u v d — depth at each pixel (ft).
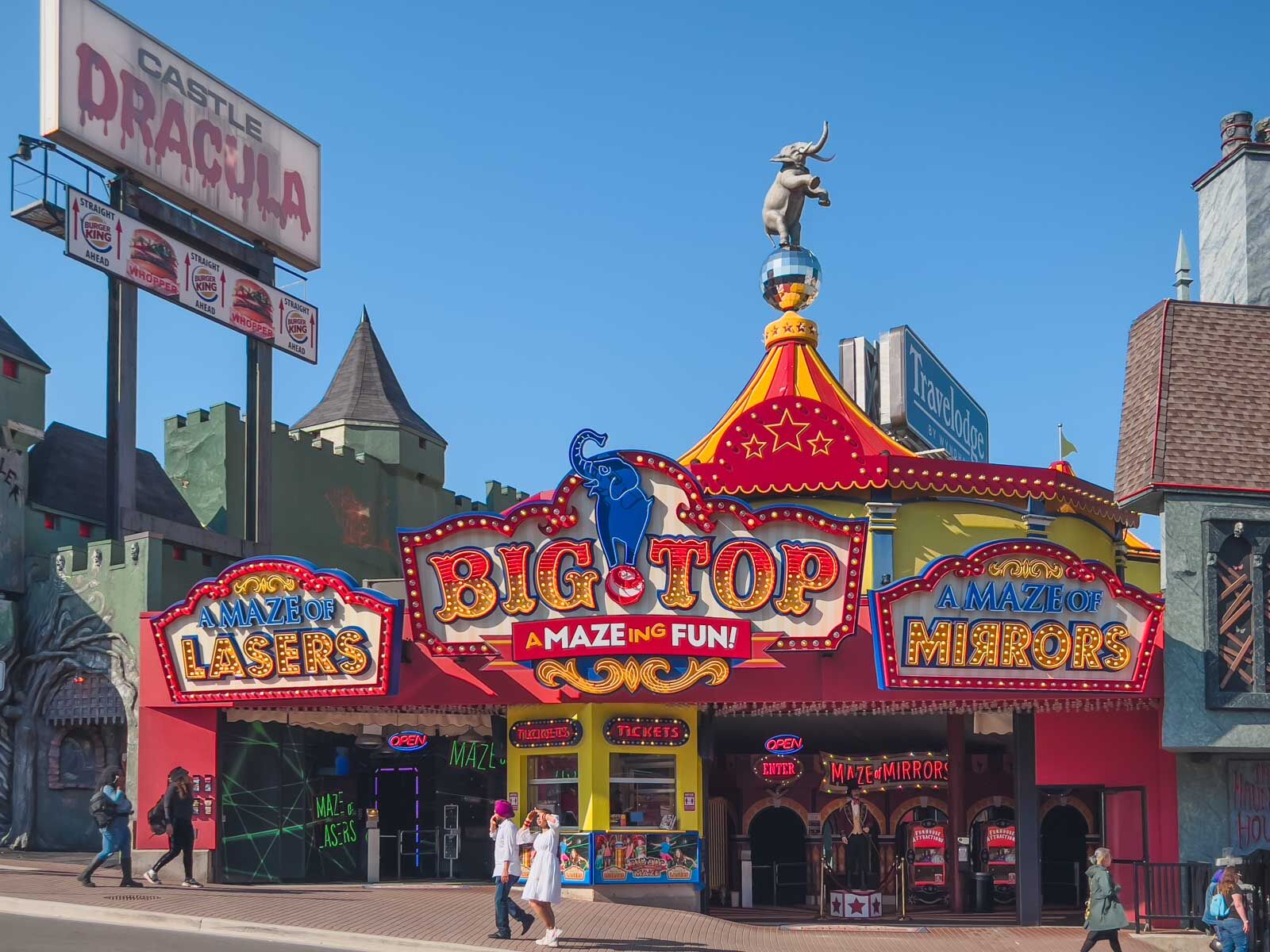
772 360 114.73
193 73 129.08
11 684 112.98
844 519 84.23
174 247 122.72
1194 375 93.71
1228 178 106.52
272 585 88.02
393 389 165.89
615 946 70.69
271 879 96.84
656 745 88.94
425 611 85.81
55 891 77.87
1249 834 89.97
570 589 83.97
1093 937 74.23
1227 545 89.71
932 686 83.71
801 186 119.65
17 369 120.06
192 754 93.56
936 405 136.05
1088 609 86.33
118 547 111.14
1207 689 87.40
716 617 83.66
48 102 113.50
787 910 100.01
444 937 70.03
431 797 110.73
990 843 105.19
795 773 99.55
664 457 84.33
